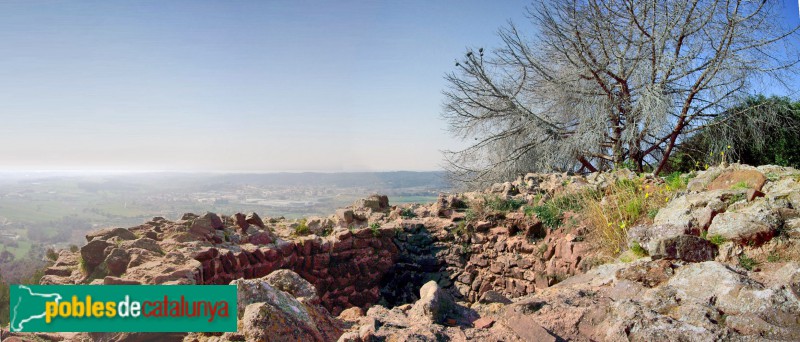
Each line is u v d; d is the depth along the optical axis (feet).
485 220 37.58
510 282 34.22
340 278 34.04
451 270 37.09
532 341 14.02
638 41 64.75
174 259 20.06
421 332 14.53
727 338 12.93
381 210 44.27
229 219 31.99
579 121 68.49
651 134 64.75
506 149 75.20
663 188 30.37
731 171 27.81
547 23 68.59
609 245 26.71
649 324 13.92
